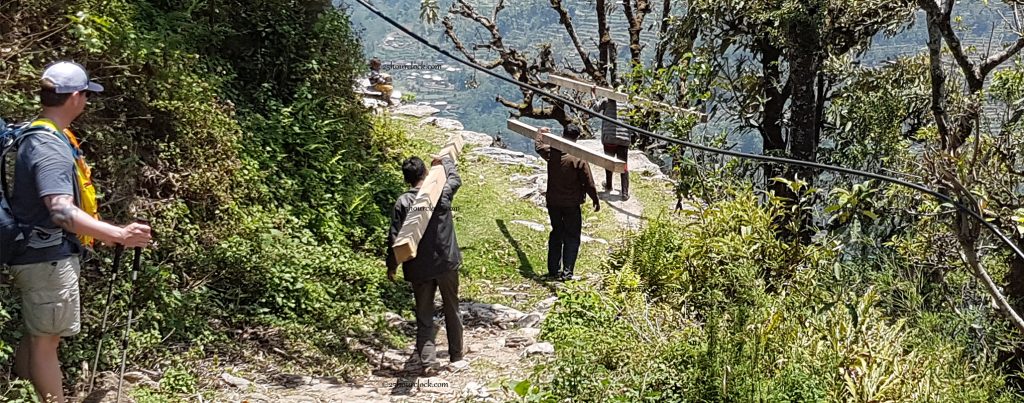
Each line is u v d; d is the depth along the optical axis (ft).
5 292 19.31
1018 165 31.35
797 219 35.14
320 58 39.06
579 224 36.83
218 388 22.02
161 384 21.27
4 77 22.66
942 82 28.73
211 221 28.66
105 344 21.49
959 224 25.62
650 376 21.54
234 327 25.80
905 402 21.47
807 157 43.88
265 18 37.47
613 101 46.47
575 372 20.79
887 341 24.07
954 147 27.40
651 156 66.08
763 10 46.14
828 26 45.19
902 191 33.27
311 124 36.63
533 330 29.60
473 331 29.76
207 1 34.96
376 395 23.18
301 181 34.83
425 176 24.48
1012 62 34.63
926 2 28.99
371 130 44.37
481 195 48.75
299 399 22.22
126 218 25.50
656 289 31.01
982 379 24.48
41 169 16.17
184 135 28.73
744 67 52.75
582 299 28.50
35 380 17.39
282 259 28.89
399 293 32.63
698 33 53.01
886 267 30.42
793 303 26.78
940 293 30.45
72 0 25.84
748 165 43.42
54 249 16.65
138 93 27.63
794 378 20.77
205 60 33.60
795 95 44.19
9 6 24.53
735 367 21.17
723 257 29.96
